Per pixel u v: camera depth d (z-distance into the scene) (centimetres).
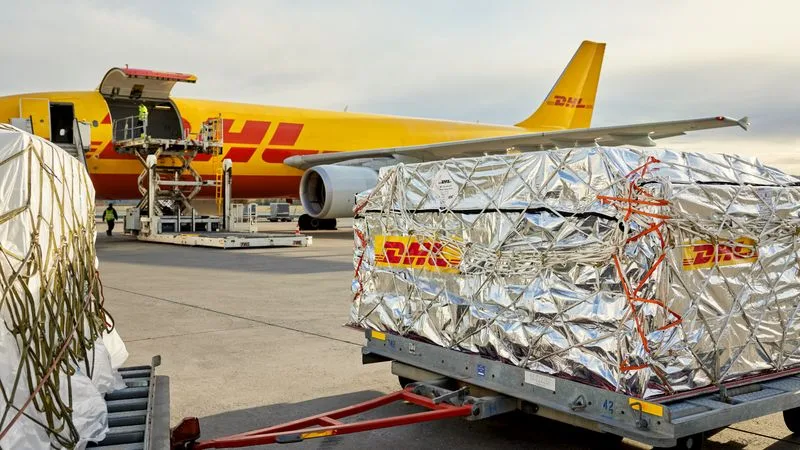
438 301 451
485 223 417
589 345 356
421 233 462
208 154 2212
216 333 750
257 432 388
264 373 591
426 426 465
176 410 491
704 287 353
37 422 292
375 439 439
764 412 364
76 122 1942
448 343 445
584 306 358
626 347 339
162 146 2078
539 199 385
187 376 579
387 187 493
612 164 352
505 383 405
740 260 371
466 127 2861
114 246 2009
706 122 1972
